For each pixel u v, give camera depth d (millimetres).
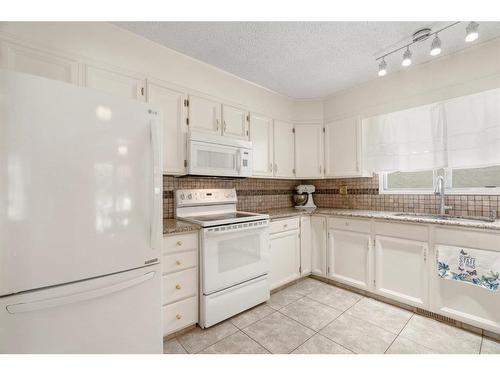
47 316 1022
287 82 2588
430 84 2166
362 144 2678
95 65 1604
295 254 2641
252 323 1914
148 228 1287
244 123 2529
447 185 2268
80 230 1070
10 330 951
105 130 1138
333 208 3111
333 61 2156
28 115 953
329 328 1829
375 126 2562
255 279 2160
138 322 1271
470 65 1949
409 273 2043
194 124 2119
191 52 2004
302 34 1762
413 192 2492
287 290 2520
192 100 2107
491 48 1853
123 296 1221
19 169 937
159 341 1347
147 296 1302
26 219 951
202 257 1830
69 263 1045
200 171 2086
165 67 1939
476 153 1930
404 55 1845
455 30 1716
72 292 1052
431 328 1807
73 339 1082
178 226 1780
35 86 967
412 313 2025
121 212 1188
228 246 1965
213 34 1765
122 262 1194
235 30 1718
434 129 2141
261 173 2697
